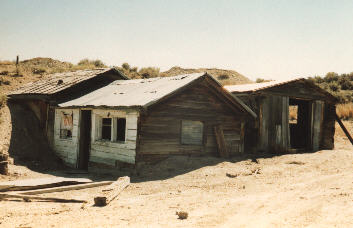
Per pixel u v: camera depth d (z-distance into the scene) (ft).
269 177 33.45
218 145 44.29
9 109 56.90
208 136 43.96
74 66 119.14
